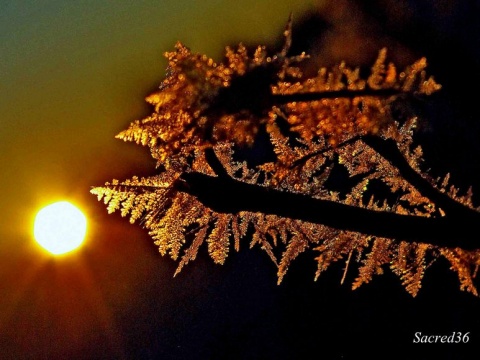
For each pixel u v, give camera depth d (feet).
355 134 0.82
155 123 0.80
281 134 0.83
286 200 0.80
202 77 0.79
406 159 0.83
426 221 0.80
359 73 0.81
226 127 0.80
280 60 0.80
